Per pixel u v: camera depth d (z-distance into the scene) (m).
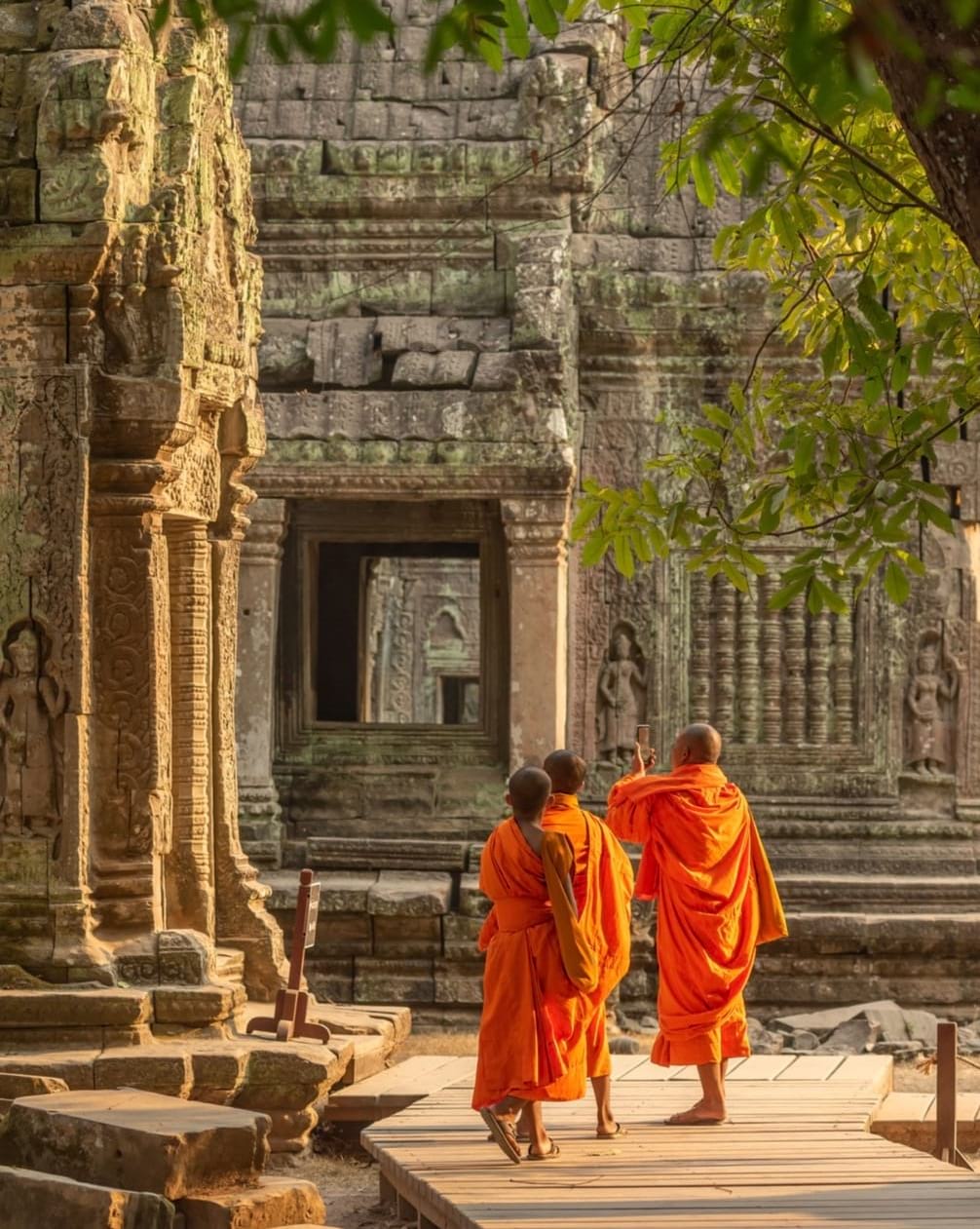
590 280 19.28
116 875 11.42
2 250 11.37
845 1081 11.78
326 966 17.67
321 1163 11.67
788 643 19.34
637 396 19.45
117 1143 8.52
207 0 8.66
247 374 13.40
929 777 19.19
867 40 3.28
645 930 18.09
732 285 19.14
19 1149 8.84
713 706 19.36
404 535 19.30
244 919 13.14
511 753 18.22
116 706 11.52
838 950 17.83
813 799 19.23
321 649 22.66
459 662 37.91
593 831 9.52
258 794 18.55
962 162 4.42
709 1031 10.02
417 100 19.34
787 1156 9.38
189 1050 10.74
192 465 12.51
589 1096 11.30
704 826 10.00
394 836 18.88
